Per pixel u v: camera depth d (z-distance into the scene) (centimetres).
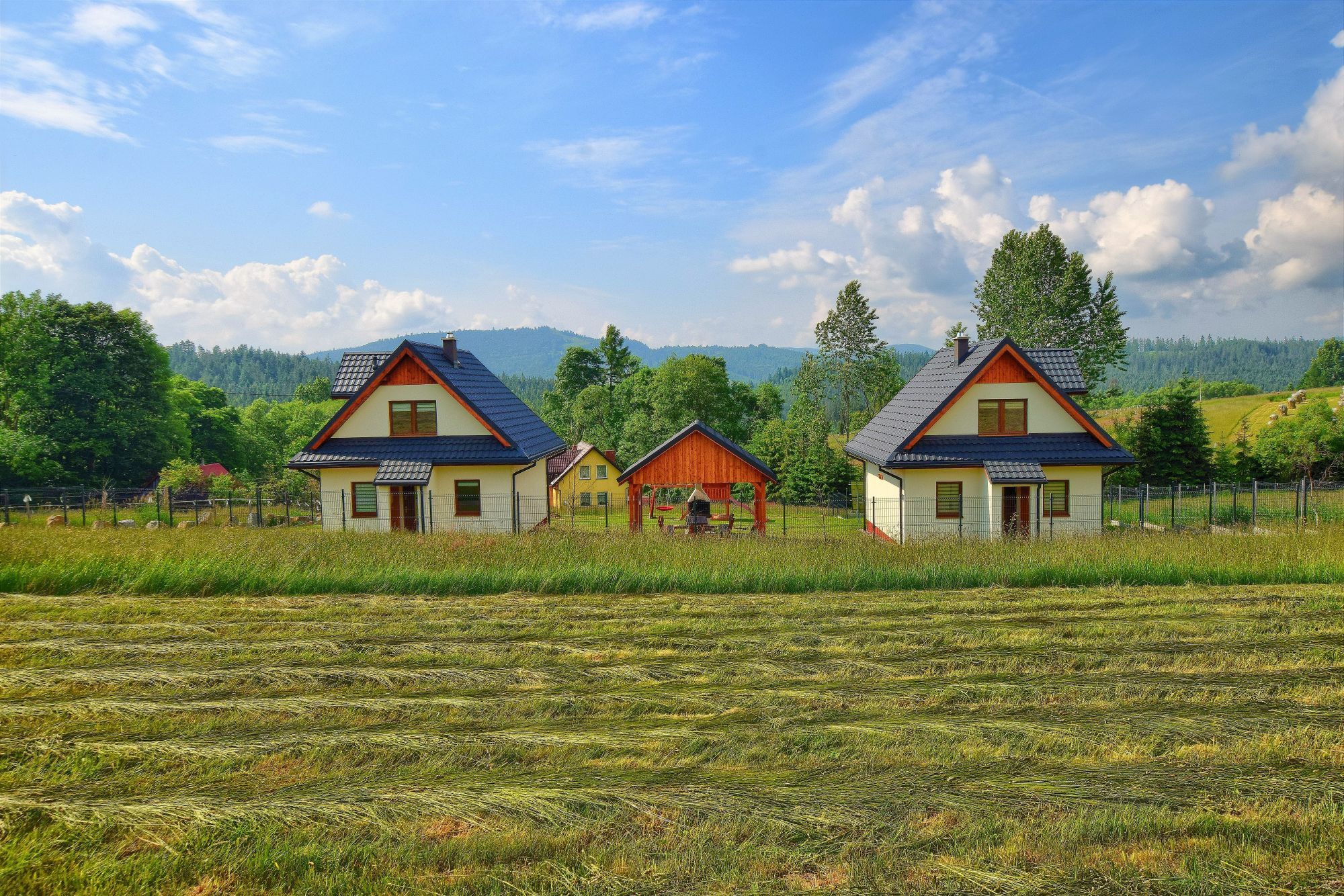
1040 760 667
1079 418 2345
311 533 1836
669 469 2398
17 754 678
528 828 551
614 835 544
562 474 5112
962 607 1211
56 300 4488
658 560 1480
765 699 812
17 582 1328
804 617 1161
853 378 6462
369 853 520
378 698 821
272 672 902
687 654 980
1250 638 1033
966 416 2391
